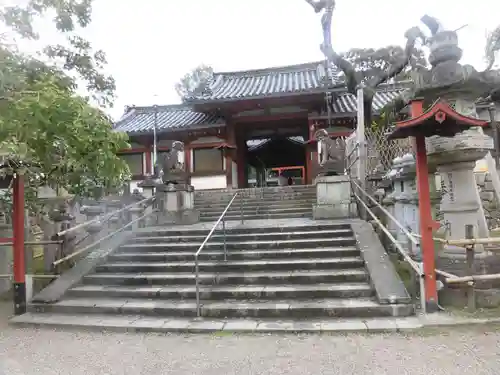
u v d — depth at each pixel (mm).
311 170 20453
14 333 6348
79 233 10039
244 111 21688
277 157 29906
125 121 24125
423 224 6285
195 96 20656
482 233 7688
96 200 11578
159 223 13086
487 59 8672
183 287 7664
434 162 7832
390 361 4613
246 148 26719
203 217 13883
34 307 7395
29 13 7832
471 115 7566
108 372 4668
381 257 7754
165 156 13828
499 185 9219
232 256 8750
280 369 4547
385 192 10156
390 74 14961
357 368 4477
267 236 9586
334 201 11711
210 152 22281
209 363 4805
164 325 6254
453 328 5594
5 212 9680
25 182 8453
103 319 6738
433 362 4527
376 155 12711
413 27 12180
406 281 7371
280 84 22500
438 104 5684
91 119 6871
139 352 5285
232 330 5949
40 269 10297
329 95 19250
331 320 6160
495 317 5828
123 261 9219
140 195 14578
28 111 6047
